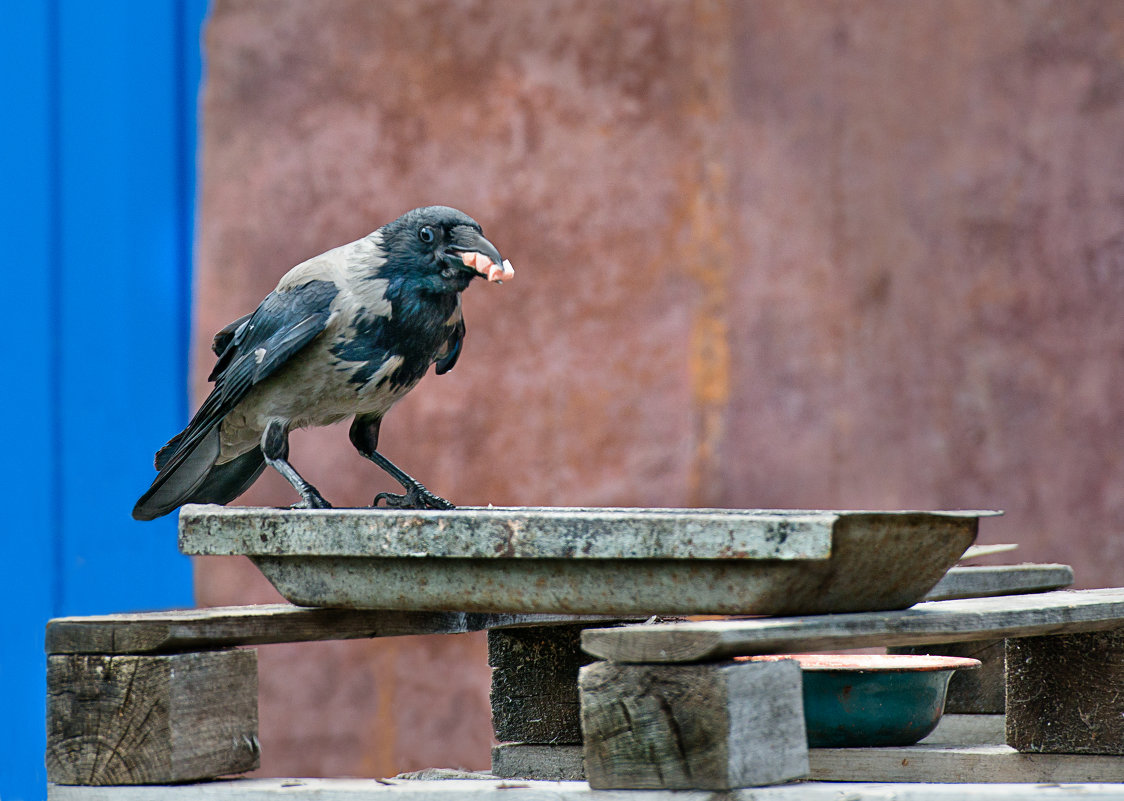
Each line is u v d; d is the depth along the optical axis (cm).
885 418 1123
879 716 575
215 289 1138
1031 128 1117
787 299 1133
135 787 484
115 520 1123
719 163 1138
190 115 1155
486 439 1139
